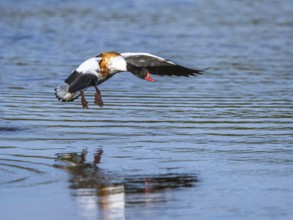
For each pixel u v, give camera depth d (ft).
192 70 43.39
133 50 86.53
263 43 92.84
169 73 43.52
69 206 35.40
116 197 36.68
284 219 33.86
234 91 64.69
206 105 59.06
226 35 98.78
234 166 42.24
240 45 91.04
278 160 43.50
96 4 128.16
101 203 35.81
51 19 110.63
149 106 58.65
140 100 60.95
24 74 71.56
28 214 34.40
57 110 56.90
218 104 59.47
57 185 38.45
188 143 47.32
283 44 92.27
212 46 90.07
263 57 82.89
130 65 42.19
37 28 101.96
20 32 98.43
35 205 35.55
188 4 130.62
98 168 41.63
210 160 43.42
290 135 49.39
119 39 94.07
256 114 55.72
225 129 51.11
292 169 41.65
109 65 42.04
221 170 41.37
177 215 34.30
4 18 110.83
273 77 71.31
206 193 37.37
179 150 45.60
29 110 56.75
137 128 51.37
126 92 64.18
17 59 80.07
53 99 60.95
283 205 35.65
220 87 66.44
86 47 88.28
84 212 34.65
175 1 133.69
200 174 40.63
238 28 105.19
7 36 95.35
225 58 81.92
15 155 44.32
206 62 79.10
